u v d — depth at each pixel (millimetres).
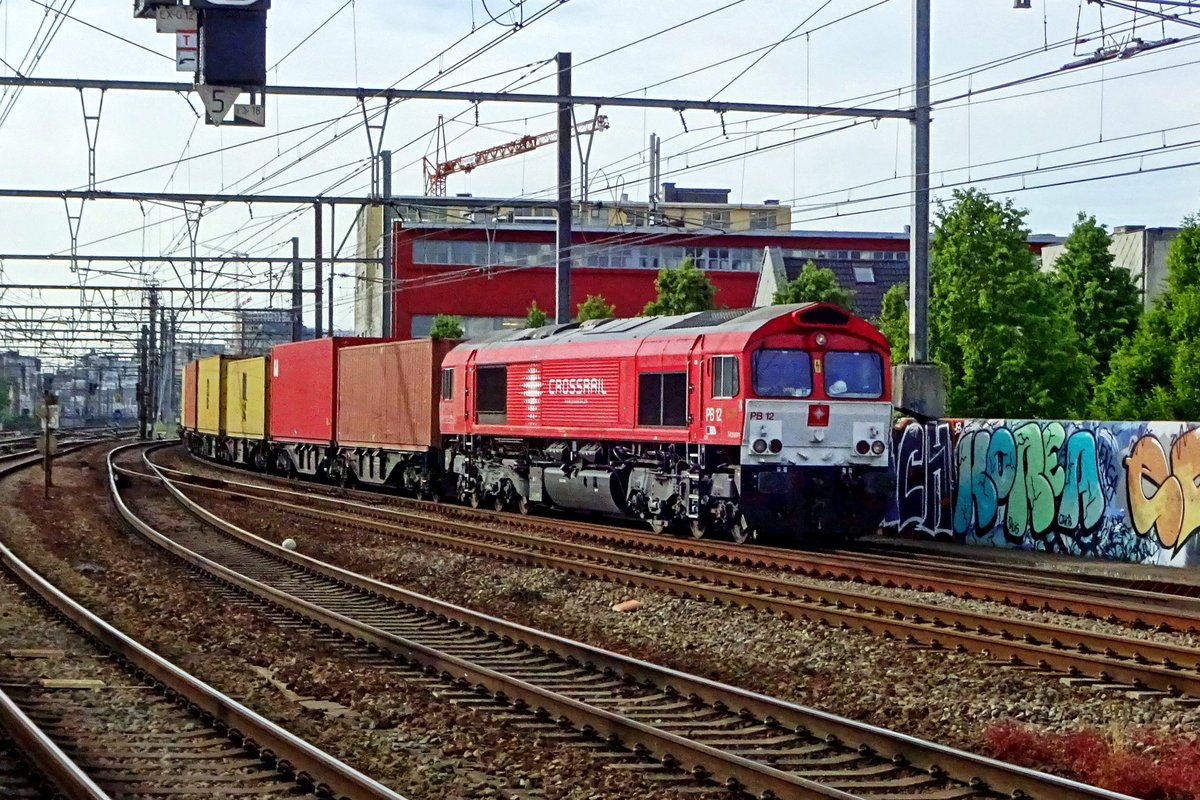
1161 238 59000
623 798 8578
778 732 10102
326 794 8539
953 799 8383
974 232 31344
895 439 25484
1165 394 33719
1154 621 14297
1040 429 22250
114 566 20375
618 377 24219
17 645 13766
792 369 21406
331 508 30469
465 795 8641
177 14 14148
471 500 30641
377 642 13852
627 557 19984
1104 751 9398
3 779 8695
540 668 12719
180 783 8789
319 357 40031
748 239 68188
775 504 21391
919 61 21875
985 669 12227
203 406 56031
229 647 13883
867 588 17297
